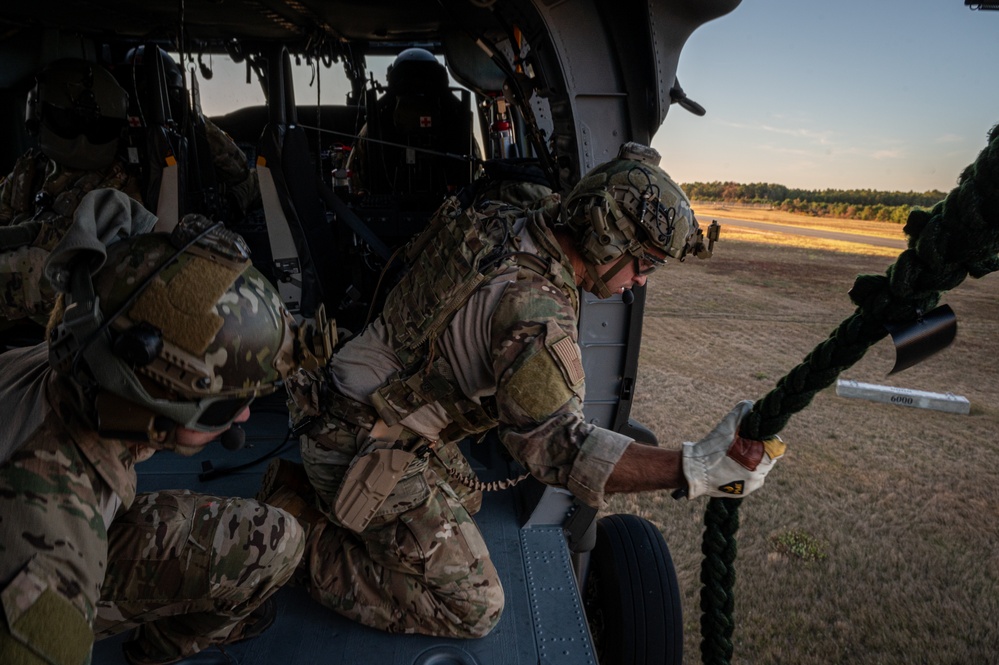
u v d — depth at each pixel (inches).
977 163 33.5
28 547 31.9
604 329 77.2
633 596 85.6
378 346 60.5
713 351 333.7
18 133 142.6
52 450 35.0
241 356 35.4
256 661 59.4
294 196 102.1
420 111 130.3
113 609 48.9
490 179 96.3
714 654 58.5
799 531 176.9
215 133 123.5
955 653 135.0
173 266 34.4
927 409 268.7
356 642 62.4
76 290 34.0
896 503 192.2
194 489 84.2
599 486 46.9
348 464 62.2
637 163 55.3
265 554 50.7
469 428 59.4
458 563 61.1
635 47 70.0
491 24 109.1
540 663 61.5
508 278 52.8
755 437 46.1
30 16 123.6
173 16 123.2
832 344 41.2
